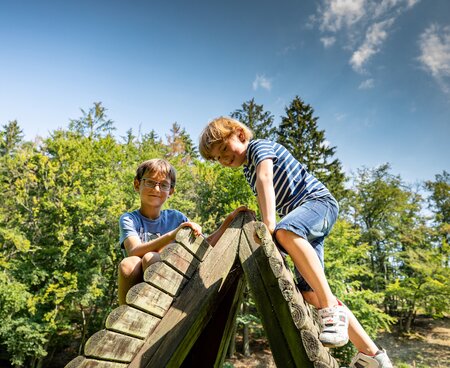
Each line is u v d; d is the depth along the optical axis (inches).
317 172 1013.2
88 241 667.4
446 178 1321.4
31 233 664.4
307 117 1087.6
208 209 811.4
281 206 81.6
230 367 598.9
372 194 1166.3
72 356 735.7
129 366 55.7
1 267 617.6
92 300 676.1
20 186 655.1
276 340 58.1
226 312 88.4
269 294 62.2
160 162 102.0
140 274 78.0
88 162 720.3
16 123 1346.0
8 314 580.4
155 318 59.8
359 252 704.4
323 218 72.1
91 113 1211.2
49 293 611.2
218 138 84.0
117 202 705.6
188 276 65.4
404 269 1115.3
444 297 811.4
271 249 55.4
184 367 92.4
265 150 78.0
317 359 48.8
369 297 673.6
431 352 821.9
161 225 103.0
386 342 884.6
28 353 590.9
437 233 1072.8
